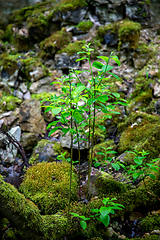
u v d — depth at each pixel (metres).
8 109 3.03
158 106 2.64
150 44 3.54
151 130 2.39
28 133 2.74
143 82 3.07
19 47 3.97
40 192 1.97
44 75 3.38
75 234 1.68
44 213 1.86
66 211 1.79
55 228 1.63
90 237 1.70
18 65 3.32
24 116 2.81
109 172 2.27
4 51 3.89
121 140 2.53
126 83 3.20
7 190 1.37
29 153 2.68
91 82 1.60
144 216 1.84
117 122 2.79
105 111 1.64
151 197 1.86
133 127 2.56
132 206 1.86
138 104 2.89
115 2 3.73
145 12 3.78
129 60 3.42
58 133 2.83
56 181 2.05
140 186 1.96
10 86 3.26
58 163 2.29
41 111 3.00
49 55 3.68
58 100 1.41
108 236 1.71
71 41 3.69
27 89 3.29
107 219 1.38
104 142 2.61
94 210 1.50
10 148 2.53
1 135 2.61
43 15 3.90
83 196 2.00
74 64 3.45
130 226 1.79
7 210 1.35
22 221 1.42
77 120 1.48
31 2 4.45
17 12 4.19
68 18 3.76
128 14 3.74
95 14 3.87
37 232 1.51
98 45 3.58
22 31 3.98
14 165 2.48
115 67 3.38
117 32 3.50
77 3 3.78
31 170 2.19
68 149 2.61
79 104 2.90
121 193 1.93
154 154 2.25
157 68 3.18
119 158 2.34
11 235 1.69
